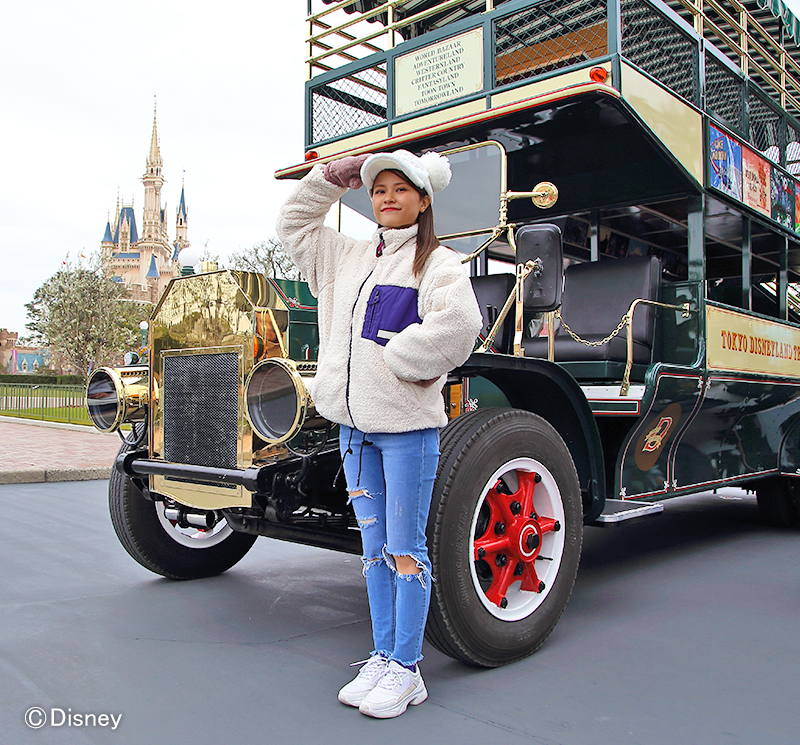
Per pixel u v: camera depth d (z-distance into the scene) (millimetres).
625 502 3596
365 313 2186
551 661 2645
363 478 2262
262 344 2658
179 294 2932
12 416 18156
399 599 2205
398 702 2154
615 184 4656
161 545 3592
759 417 4973
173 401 2957
